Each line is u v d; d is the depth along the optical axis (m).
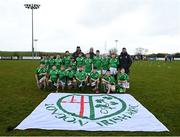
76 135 13.12
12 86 24.95
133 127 14.33
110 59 24.41
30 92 22.25
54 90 22.92
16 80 28.83
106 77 22.02
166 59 95.62
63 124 14.58
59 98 19.47
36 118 15.41
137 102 18.86
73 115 15.96
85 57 24.47
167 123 15.23
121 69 22.34
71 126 14.31
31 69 42.81
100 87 23.09
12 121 15.16
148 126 14.51
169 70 45.84
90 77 22.83
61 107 17.39
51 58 25.03
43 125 14.40
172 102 19.77
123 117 15.81
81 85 22.72
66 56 25.16
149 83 28.36
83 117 15.66
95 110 16.91
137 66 57.09
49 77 23.89
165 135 13.39
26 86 24.98
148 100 20.20
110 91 22.02
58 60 24.98
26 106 18.05
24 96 20.81
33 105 18.27
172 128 14.45
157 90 24.16
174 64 67.94
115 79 24.41
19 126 14.20
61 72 23.02
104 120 15.29
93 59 24.59
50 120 15.13
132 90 23.89
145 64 66.81
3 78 30.38
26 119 15.21
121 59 24.72
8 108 17.58
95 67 23.73
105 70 24.39
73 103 18.28
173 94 22.52
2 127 14.22
